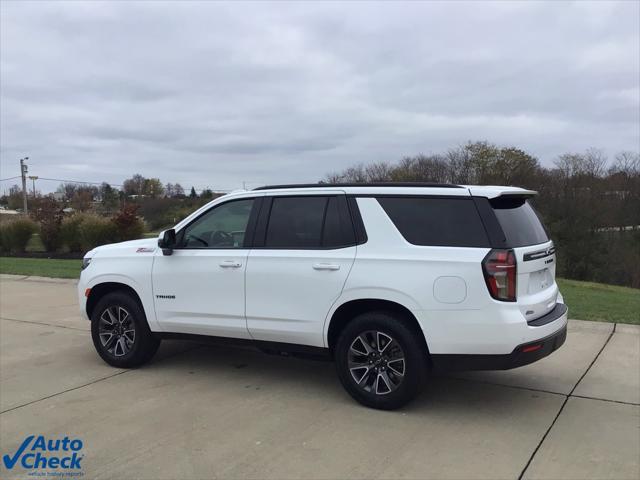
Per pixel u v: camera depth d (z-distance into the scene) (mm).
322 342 4941
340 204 4980
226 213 5551
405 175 42625
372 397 4703
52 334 7820
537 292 4645
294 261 5012
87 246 23688
